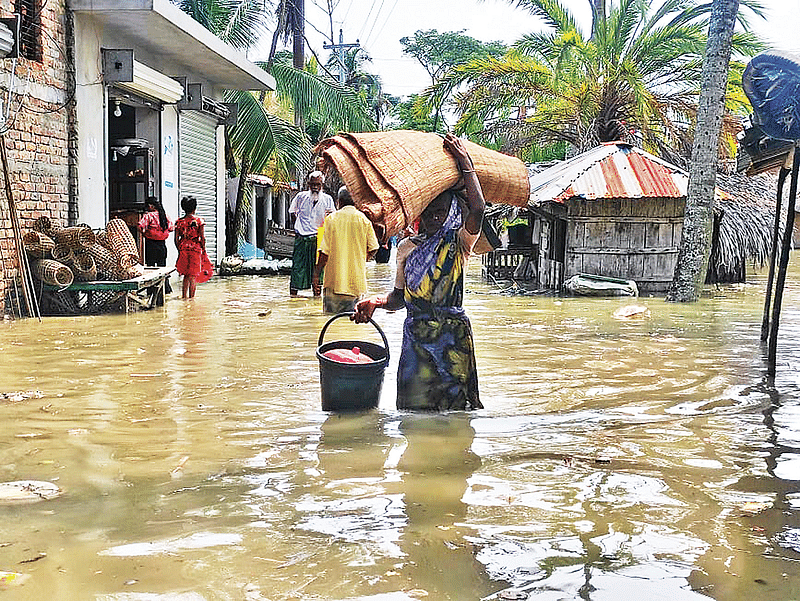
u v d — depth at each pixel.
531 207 16.95
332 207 14.23
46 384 6.92
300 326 10.52
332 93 24.73
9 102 11.16
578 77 22.36
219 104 20.25
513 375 7.43
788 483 4.45
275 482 4.41
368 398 5.98
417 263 5.92
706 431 5.52
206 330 10.16
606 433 5.45
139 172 15.94
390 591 3.14
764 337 9.53
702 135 14.38
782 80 6.54
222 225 21.92
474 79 23.39
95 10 13.09
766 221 18.17
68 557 3.45
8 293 11.39
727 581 3.23
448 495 4.21
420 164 5.67
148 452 4.96
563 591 3.14
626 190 15.74
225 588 3.17
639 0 22.25
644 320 11.66
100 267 11.62
